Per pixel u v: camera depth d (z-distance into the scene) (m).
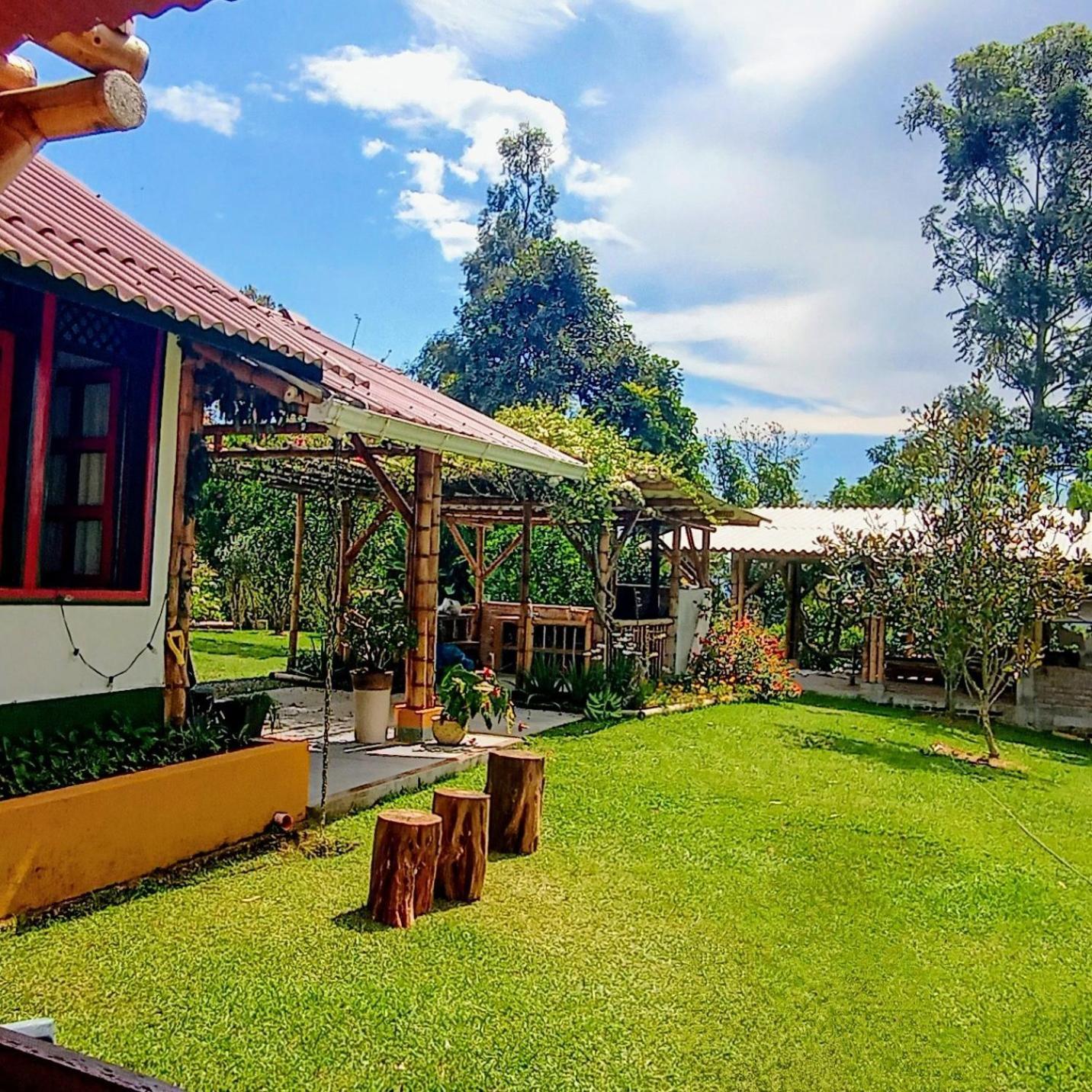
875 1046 3.79
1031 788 9.83
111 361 5.74
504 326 30.00
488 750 8.41
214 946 4.12
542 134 34.66
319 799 6.33
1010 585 11.43
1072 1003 4.40
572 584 16.72
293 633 13.34
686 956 4.51
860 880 5.98
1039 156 27.44
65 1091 1.17
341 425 6.36
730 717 12.56
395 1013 3.66
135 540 5.75
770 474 37.88
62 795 4.41
